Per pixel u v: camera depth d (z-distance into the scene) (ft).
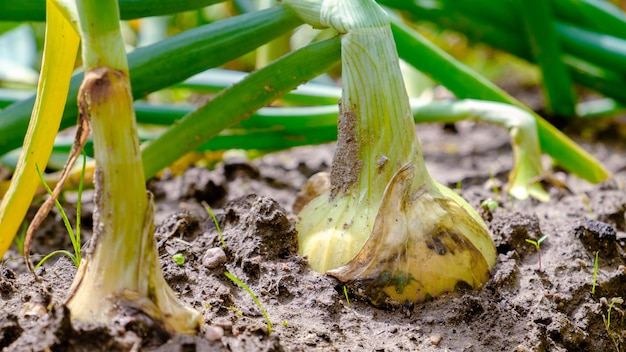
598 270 2.56
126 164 2.16
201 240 2.53
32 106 2.61
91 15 2.12
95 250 2.19
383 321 2.38
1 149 2.62
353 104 2.40
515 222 2.59
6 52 4.43
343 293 2.42
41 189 2.82
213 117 2.54
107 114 2.14
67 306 2.19
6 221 2.39
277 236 2.47
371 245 2.38
